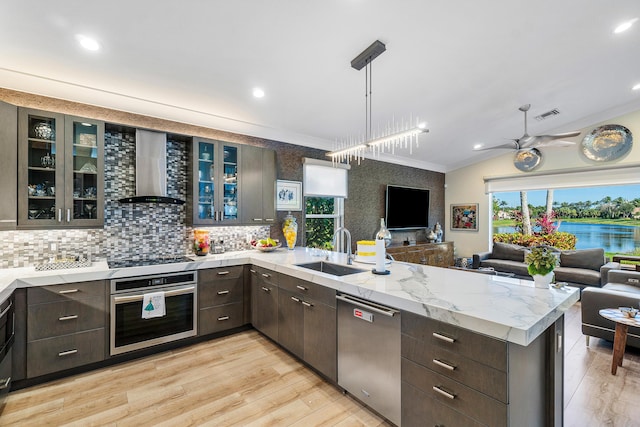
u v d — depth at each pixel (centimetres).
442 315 150
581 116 496
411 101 368
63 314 241
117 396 220
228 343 313
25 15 195
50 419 194
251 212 383
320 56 263
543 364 162
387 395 183
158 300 281
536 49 288
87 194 287
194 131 364
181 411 202
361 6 211
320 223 498
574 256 511
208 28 219
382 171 591
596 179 518
